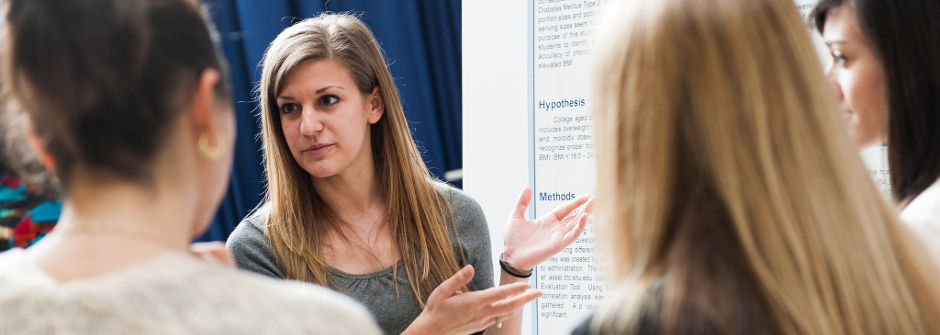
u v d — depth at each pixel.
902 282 0.76
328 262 1.65
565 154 2.29
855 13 1.18
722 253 0.72
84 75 0.57
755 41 0.73
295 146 1.61
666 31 0.74
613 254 0.78
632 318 0.71
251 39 2.87
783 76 0.73
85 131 0.58
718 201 0.73
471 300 1.44
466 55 2.40
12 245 1.55
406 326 1.64
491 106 2.38
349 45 1.65
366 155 1.69
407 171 1.72
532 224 1.68
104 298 0.54
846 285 0.71
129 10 0.59
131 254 0.58
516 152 2.35
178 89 0.60
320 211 1.70
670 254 0.74
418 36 2.86
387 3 2.85
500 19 2.37
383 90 1.70
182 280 0.57
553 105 2.31
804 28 0.77
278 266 1.63
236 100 2.95
